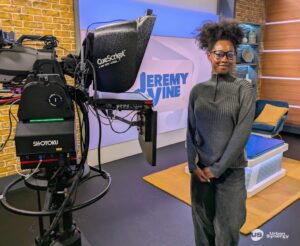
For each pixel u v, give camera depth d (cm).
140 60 101
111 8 352
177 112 466
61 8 311
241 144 134
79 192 292
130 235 224
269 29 556
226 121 140
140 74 397
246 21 527
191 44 459
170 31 429
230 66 143
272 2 544
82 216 250
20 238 219
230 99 138
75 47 329
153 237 221
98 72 102
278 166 326
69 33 322
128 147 405
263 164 296
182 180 324
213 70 148
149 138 108
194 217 164
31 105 98
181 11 436
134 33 97
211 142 145
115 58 99
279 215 250
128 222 242
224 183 145
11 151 296
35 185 114
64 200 107
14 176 302
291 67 530
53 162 102
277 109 455
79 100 113
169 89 442
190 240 218
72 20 322
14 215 251
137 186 311
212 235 164
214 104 142
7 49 107
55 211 106
